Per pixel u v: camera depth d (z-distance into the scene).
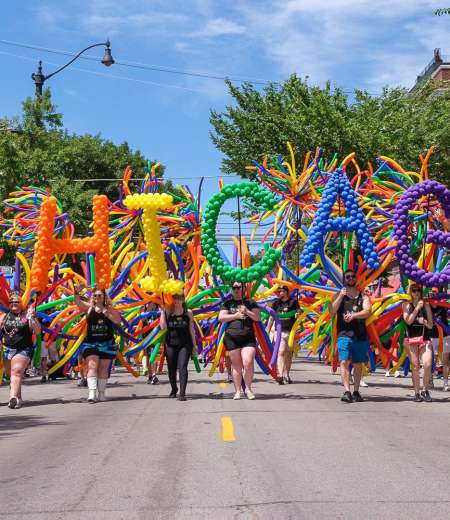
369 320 13.82
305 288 14.59
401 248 13.29
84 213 31.05
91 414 10.73
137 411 10.84
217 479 6.12
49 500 5.56
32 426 9.66
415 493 5.62
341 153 29.02
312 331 16.44
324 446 7.59
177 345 12.45
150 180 17.05
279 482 6.00
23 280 18.12
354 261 14.69
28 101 31.62
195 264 15.92
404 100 31.31
